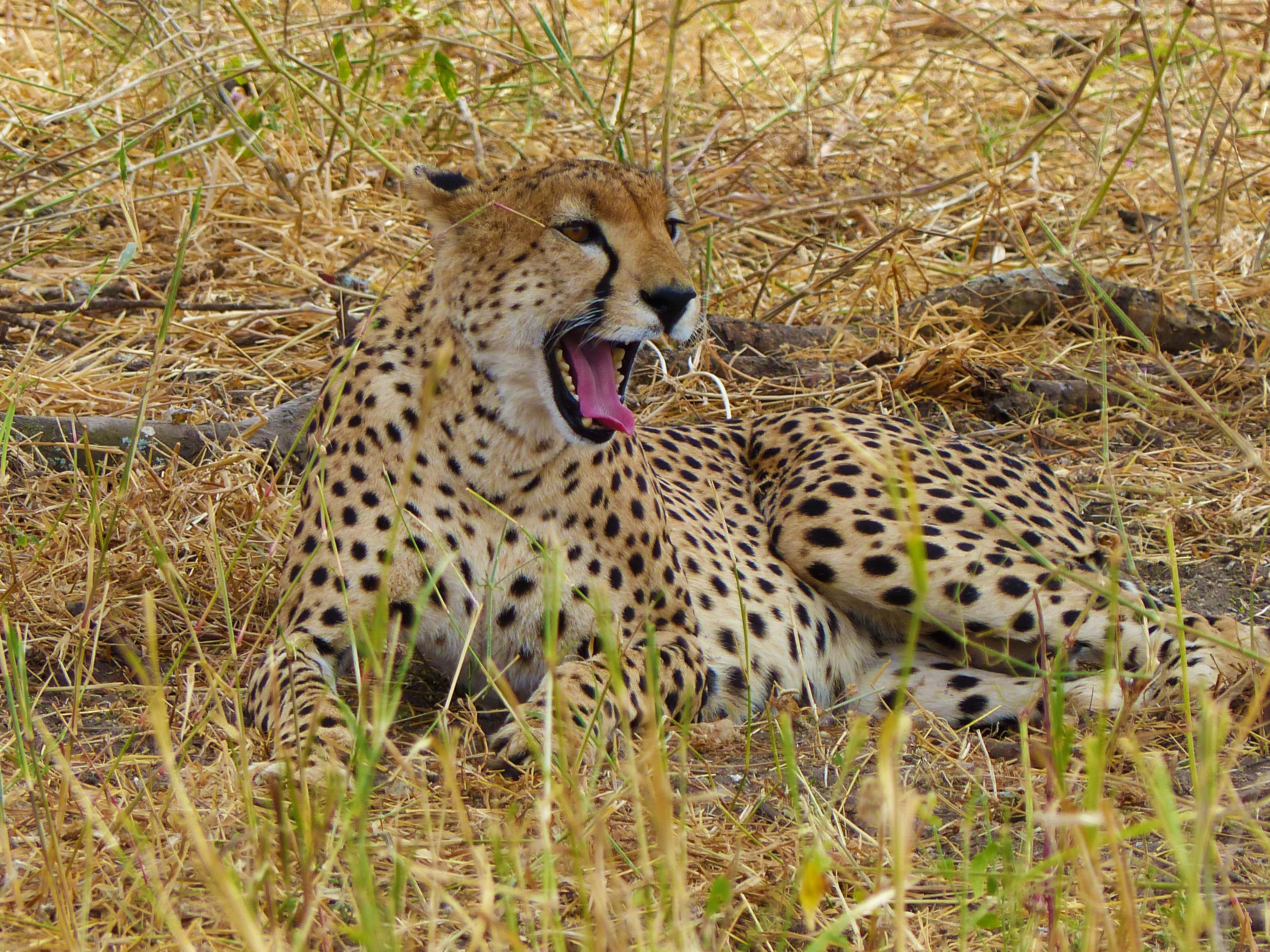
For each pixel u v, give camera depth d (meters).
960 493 7.28
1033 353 11.88
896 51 16.73
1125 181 14.88
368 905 4.41
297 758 5.73
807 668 8.04
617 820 5.71
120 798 5.70
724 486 8.70
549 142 14.88
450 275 7.00
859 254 12.44
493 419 6.89
